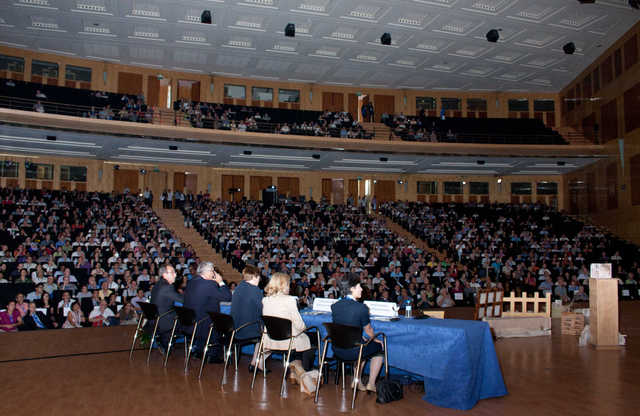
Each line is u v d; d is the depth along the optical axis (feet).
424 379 19.54
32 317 39.14
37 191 74.74
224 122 85.15
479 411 17.04
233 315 22.35
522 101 107.14
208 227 76.38
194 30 74.13
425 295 56.70
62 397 18.81
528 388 19.98
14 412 16.92
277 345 20.22
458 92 107.04
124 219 70.23
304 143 85.20
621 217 85.05
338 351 19.13
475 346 18.33
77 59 87.92
